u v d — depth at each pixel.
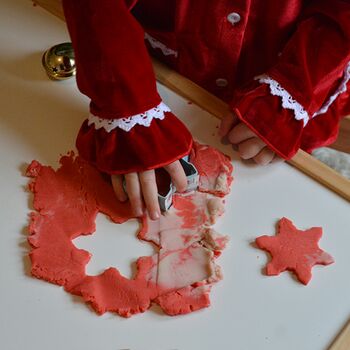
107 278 0.55
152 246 0.57
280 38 0.69
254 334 0.53
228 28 0.67
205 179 0.61
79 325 0.53
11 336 0.52
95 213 0.59
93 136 0.60
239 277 0.56
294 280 0.56
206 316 0.54
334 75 0.63
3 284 0.55
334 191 0.61
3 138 0.63
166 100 0.66
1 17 0.72
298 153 0.62
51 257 0.56
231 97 0.74
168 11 0.70
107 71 0.58
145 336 0.53
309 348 0.52
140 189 0.58
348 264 0.57
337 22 0.64
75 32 0.60
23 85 0.67
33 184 0.60
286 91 0.62
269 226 0.59
